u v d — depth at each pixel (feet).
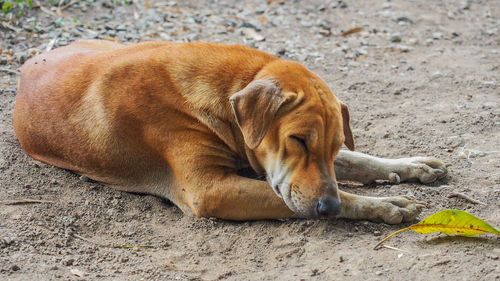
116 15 45.24
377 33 47.60
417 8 53.52
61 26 41.27
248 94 20.77
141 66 23.97
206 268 19.83
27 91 26.48
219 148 22.97
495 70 40.04
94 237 21.59
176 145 23.00
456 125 30.78
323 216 20.47
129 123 23.71
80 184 24.79
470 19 51.47
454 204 23.32
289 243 20.95
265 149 21.94
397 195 24.11
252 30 45.73
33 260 19.13
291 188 21.02
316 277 18.80
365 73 39.58
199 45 24.57
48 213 22.34
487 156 27.35
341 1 53.83
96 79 24.59
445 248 19.92
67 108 24.89
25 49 37.60
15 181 24.21
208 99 22.88
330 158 21.26
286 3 52.47
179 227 22.50
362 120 31.96
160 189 24.43
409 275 18.45
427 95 35.76
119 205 23.72
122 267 19.53
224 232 22.02
